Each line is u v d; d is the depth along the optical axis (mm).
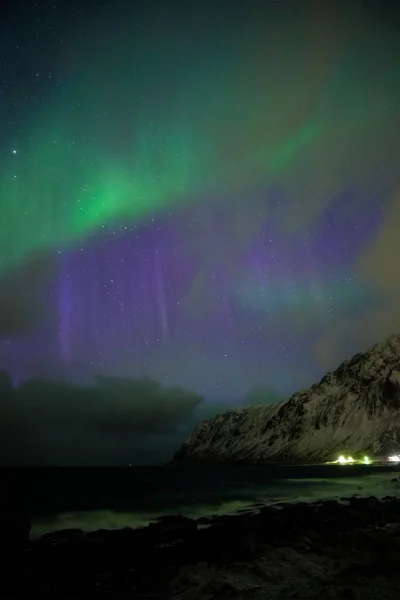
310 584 11102
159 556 15375
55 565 14312
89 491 50062
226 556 14023
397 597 9945
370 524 20281
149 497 42188
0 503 36844
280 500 37625
